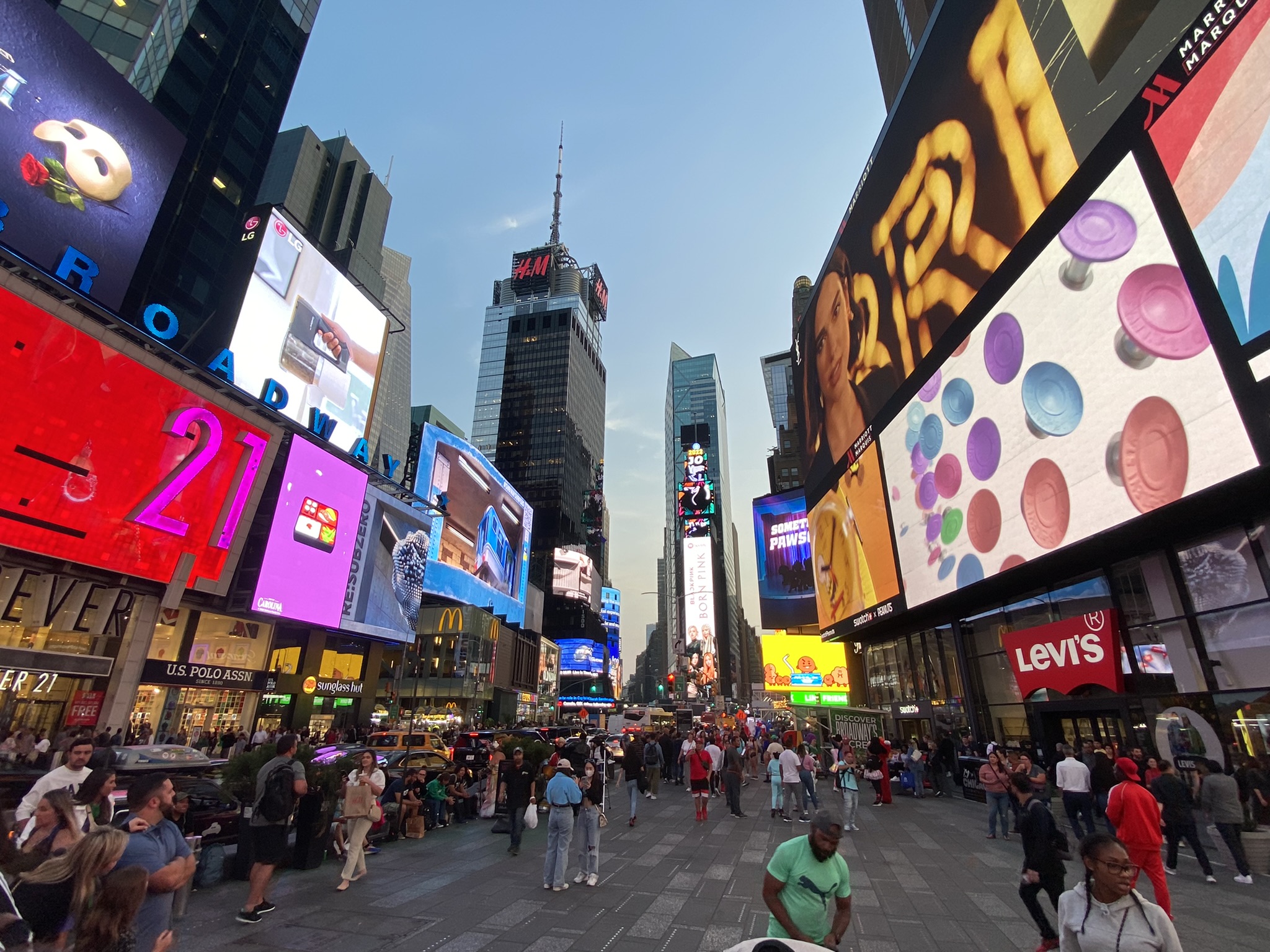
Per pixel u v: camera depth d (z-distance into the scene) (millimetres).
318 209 106938
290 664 41938
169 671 31859
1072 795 11883
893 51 44906
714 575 153500
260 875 7629
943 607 26984
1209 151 13727
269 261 41281
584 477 199375
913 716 28016
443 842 12977
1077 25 17750
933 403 25453
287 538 38594
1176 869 10727
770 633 57812
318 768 10883
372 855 11539
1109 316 16312
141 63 51688
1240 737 14336
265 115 68312
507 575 95812
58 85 31281
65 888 3631
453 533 78750
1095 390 16781
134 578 29156
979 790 20062
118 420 27781
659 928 7652
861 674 39406
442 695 70438
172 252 56188
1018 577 21094
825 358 39375
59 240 30859
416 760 18000
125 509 28219
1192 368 13906
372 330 51219
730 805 16734
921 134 26406
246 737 29156
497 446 186625
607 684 171875
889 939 7367
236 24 65438
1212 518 14992
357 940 7023
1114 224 16219
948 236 24250
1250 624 14391
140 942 4023
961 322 23344
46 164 30578
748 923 7824
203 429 31906
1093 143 17047
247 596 35844
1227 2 13508
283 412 40219
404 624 51906
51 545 25422
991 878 10219
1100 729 18578
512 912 8180
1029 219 19531
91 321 26516
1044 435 18797
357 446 47000
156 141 36219
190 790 10938
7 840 4055
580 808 10688
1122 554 17859
